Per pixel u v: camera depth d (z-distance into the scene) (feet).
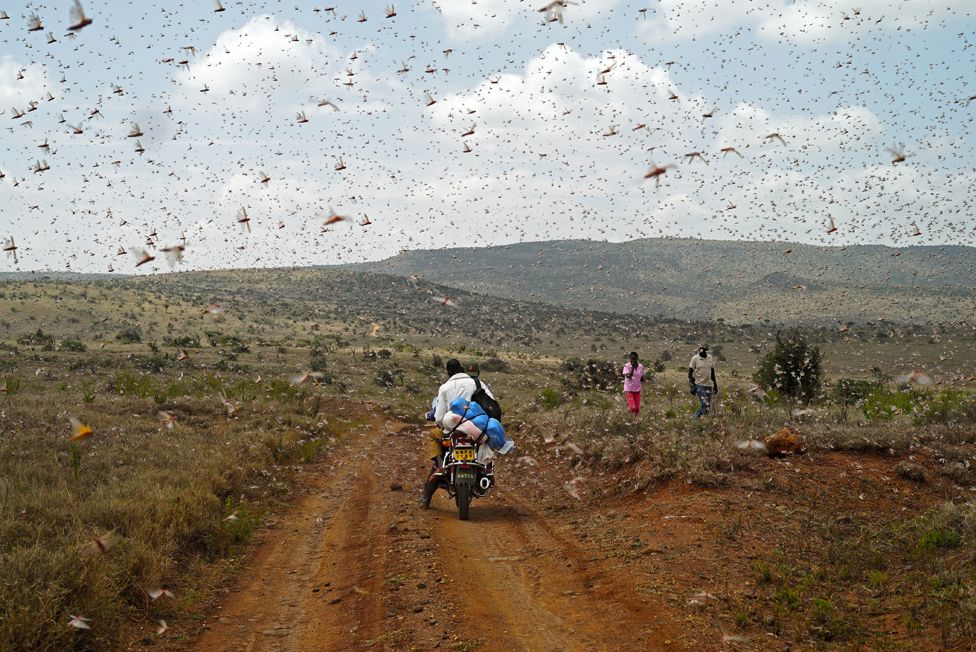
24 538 22.91
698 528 26.76
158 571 23.27
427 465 50.96
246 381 91.45
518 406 87.30
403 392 166.71
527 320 486.79
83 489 30.99
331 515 34.99
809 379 78.23
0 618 17.33
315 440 57.72
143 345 261.24
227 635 19.89
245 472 39.63
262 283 641.81
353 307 538.47
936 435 38.96
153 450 41.09
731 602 19.60
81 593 19.45
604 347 361.51
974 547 23.29
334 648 18.19
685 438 40.37
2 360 174.40
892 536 26.30
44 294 393.09
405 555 25.94
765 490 31.58
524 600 20.81
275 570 25.96
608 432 45.57
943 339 234.17
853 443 37.14
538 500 36.55
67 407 56.13
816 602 19.42
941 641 17.28
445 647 17.46
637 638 17.52
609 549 25.38
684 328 392.88
